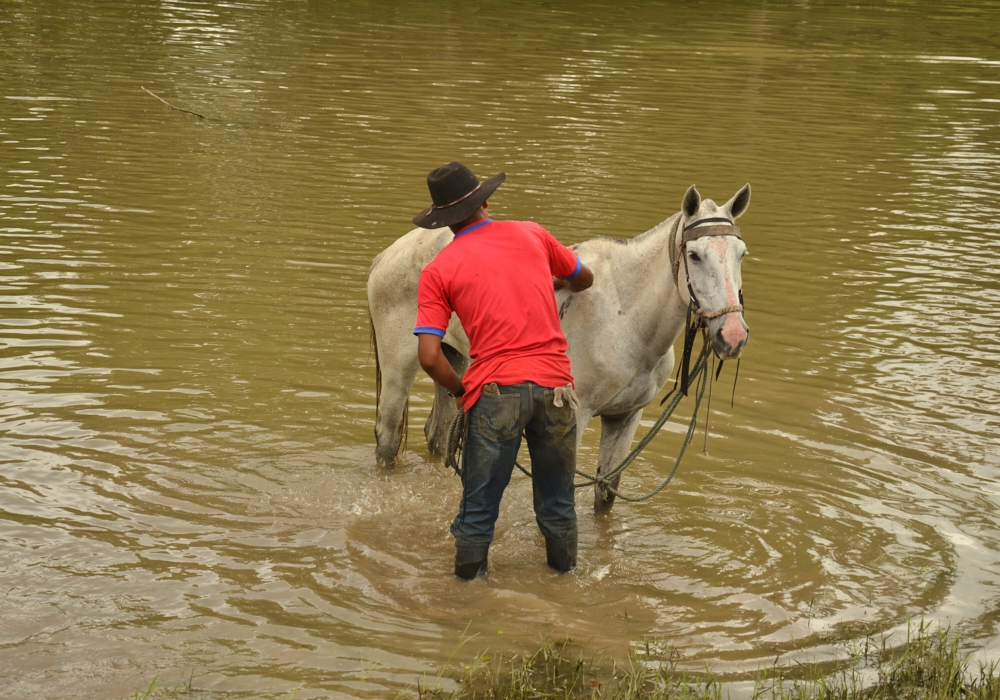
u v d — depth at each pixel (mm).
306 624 4781
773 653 4715
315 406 7285
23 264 9570
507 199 12047
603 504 6016
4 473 6023
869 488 6387
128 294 9039
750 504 6188
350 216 11453
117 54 19797
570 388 4984
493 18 26781
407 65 20219
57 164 12836
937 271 10625
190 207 11531
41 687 4203
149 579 5082
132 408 6992
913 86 20672
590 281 5242
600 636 4816
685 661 4625
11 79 17234
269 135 14750
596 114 16984
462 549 5180
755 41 25312
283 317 8766
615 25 26688
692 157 14586
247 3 27000
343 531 5738
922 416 7398
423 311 4875
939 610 5109
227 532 5617
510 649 4672
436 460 6785
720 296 4836
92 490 5926
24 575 5035
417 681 4367
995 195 13562
